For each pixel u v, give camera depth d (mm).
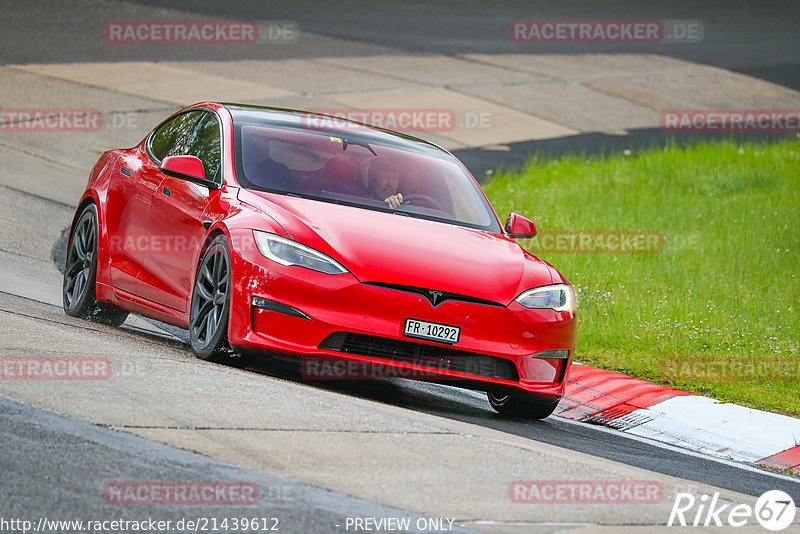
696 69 101500
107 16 89438
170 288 26844
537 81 88688
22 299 30484
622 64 100188
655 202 56594
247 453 17453
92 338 24922
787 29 126812
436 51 94625
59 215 44625
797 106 91125
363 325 23281
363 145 29078
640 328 36656
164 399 19750
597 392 30938
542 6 125438
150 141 31703
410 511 15906
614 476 19891
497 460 19438
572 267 43469
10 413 17938
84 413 18359
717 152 69438
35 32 81000
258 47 86750
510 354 24328
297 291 23234
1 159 52562
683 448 27188
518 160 65938
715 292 41469
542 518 16453
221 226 24734
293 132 28688
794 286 42750
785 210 55594
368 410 21625
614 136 75812
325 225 24625
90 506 14688
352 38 95500
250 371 24422
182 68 76312
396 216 26484
